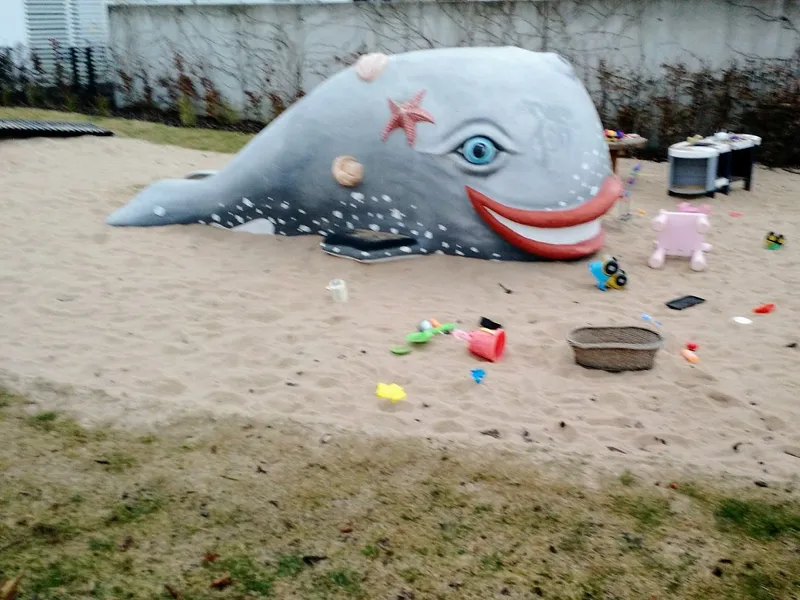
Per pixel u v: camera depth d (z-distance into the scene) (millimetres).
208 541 3406
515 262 6914
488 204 6605
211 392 4648
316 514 3592
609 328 5266
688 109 12633
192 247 7281
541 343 5383
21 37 18094
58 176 10227
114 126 14578
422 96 6664
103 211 8445
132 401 4523
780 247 7723
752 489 3807
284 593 3121
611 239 7918
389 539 3438
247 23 15523
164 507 3617
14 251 7102
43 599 3055
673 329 5668
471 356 5172
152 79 16734
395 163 6719
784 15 11914
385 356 5152
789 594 3170
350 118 6812
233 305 6008
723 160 10266
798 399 4648
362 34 14812
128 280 6469
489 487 3799
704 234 7410
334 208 7078
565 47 13438
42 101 17016
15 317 5672
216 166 11477
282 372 4922
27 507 3582
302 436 4199
